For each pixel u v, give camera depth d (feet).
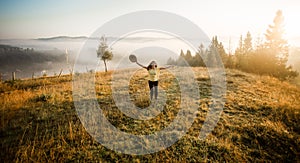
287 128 22.81
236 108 28.63
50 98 31.83
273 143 20.04
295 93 40.63
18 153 16.74
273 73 91.09
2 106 27.20
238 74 58.59
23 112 25.80
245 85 43.39
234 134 21.27
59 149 17.95
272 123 23.49
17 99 31.19
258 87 42.37
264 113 26.89
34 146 18.19
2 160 16.01
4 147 17.87
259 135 20.99
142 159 17.29
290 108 28.02
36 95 33.81
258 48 106.83
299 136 21.27
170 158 17.38
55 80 53.67
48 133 20.54
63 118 24.16
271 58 97.81
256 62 94.12
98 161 16.81
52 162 16.25
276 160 17.79
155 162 16.92
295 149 19.22
